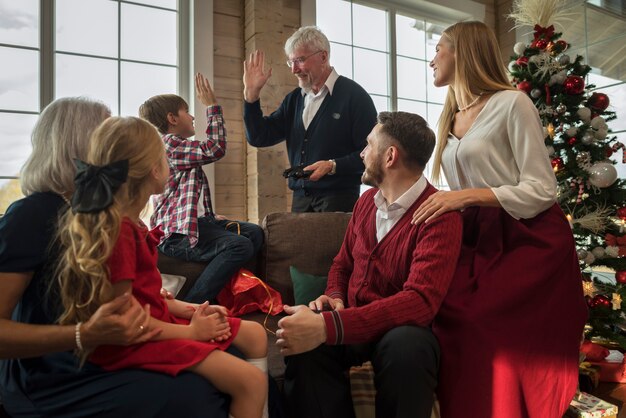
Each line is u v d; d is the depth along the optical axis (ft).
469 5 14.11
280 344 3.77
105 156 3.39
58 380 3.32
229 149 10.57
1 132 8.59
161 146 3.71
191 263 6.72
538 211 4.59
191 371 3.48
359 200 5.52
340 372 4.16
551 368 4.29
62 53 9.07
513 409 4.06
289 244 6.94
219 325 3.91
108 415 3.21
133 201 3.54
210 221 6.98
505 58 14.48
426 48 14.08
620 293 7.63
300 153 8.23
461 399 4.01
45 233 3.32
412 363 3.66
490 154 4.82
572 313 4.51
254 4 10.16
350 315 3.80
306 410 3.90
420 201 4.60
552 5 8.65
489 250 4.68
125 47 9.69
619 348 7.90
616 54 13.15
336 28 12.40
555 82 8.02
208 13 10.12
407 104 13.67
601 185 7.64
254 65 8.12
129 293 3.22
